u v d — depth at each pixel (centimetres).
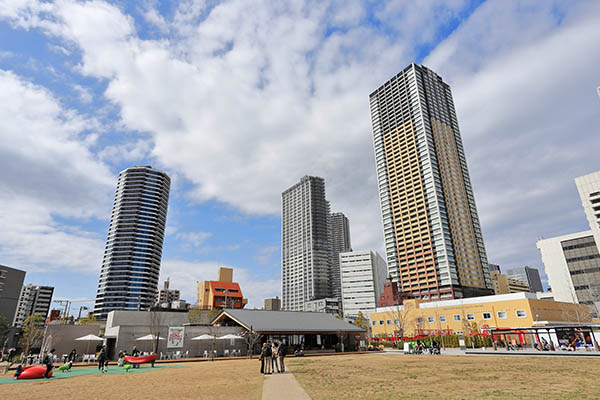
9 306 11244
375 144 18725
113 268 19550
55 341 4791
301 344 5412
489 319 7281
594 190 11331
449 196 15550
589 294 11350
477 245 15512
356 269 18888
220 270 14038
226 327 5091
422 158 16025
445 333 7975
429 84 18162
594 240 11600
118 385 2011
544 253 12775
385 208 17050
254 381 2062
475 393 1507
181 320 6650
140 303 19138
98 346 4903
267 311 5916
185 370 2934
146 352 4266
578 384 1675
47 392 1777
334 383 1905
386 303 12688
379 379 2056
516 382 1797
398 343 7212
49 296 19438
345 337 5875
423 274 14512
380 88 19438
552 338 5094
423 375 2217
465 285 13888
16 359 4188
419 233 15162
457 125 18512
